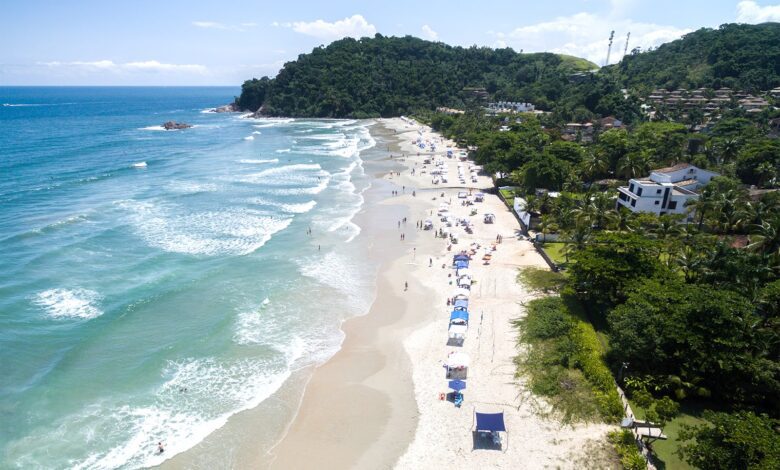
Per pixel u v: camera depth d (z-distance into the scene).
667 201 65.06
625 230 56.31
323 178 103.31
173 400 33.97
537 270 53.88
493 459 28.97
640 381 33.97
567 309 43.72
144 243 61.00
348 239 65.62
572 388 34.19
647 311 35.19
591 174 87.06
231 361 38.47
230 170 109.00
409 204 83.69
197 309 45.66
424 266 57.16
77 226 65.81
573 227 57.19
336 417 32.84
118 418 32.03
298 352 40.03
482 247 62.47
